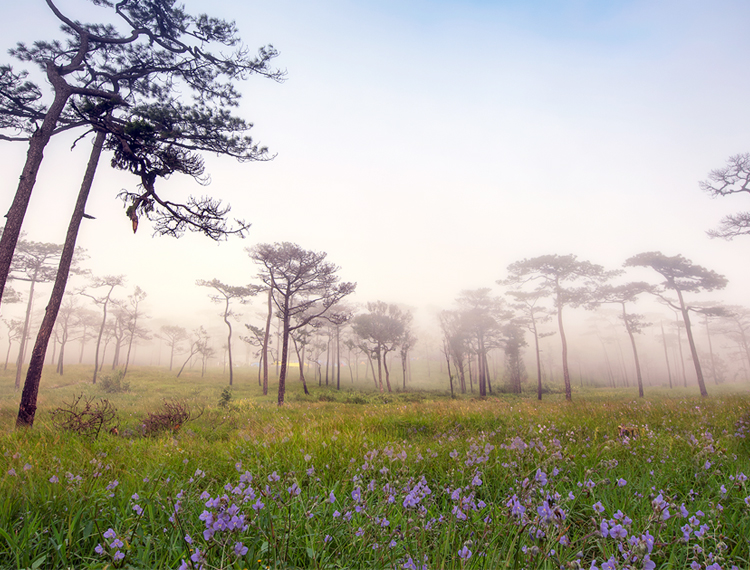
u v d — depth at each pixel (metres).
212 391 35.06
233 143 11.66
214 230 12.11
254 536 2.41
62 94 9.93
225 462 4.68
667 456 4.32
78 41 11.66
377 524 2.38
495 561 1.96
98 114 10.09
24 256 35.75
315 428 7.71
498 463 3.89
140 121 9.87
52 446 5.64
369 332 44.81
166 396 26.56
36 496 2.99
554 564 1.78
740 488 3.10
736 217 20.14
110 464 4.21
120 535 2.29
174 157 10.77
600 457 4.45
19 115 11.05
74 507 2.81
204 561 1.74
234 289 39.66
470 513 2.76
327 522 2.71
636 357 36.75
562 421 8.05
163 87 13.24
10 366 52.75
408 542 2.24
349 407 16.44
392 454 4.16
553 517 1.81
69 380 40.69
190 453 5.14
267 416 11.63
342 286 27.83
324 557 2.25
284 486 2.81
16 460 4.53
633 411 9.74
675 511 2.14
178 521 2.38
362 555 2.30
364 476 3.58
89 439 6.93
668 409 9.99
